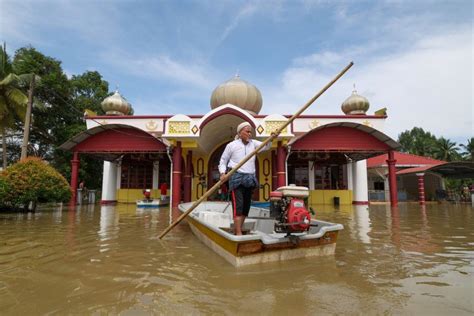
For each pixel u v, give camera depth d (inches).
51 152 954.1
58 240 215.5
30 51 840.9
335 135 598.9
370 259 156.7
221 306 97.3
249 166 168.2
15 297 107.7
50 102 871.1
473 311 91.8
